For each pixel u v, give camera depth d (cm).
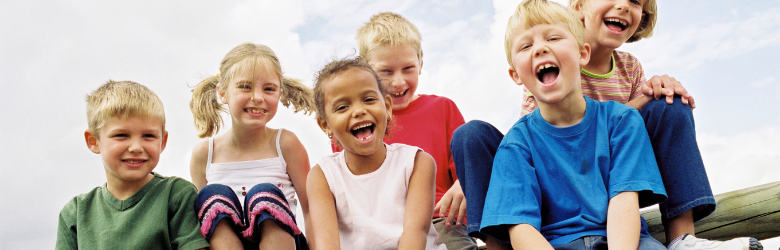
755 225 246
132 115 216
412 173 238
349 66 236
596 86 302
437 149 314
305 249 246
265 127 295
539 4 231
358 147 229
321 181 240
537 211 205
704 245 188
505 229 214
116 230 212
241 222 214
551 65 219
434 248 232
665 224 216
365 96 231
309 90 323
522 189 209
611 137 214
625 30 299
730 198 251
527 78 226
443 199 262
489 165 226
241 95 278
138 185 222
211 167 288
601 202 203
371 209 234
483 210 213
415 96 348
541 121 223
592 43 304
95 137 223
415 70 336
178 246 210
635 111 215
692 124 216
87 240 214
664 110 216
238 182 280
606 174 209
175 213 217
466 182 226
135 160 215
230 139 293
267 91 283
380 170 239
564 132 218
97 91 226
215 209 210
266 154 288
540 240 195
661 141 216
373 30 338
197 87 326
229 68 285
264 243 210
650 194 206
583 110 222
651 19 319
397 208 232
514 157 216
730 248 178
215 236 209
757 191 248
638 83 316
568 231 204
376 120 230
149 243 209
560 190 213
